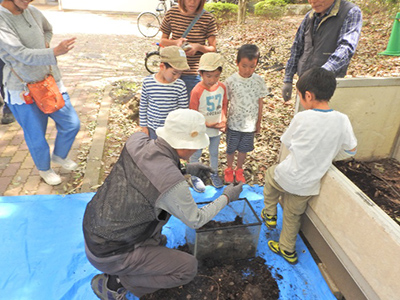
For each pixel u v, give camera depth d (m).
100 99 5.33
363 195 1.83
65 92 3.01
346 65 2.82
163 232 2.65
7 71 2.62
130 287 1.96
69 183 3.29
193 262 1.92
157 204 1.62
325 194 2.10
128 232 1.68
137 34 11.62
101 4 16.25
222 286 2.20
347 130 2.02
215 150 3.10
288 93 3.54
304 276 2.33
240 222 2.51
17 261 2.36
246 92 2.88
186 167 2.25
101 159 3.64
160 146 1.66
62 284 2.21
